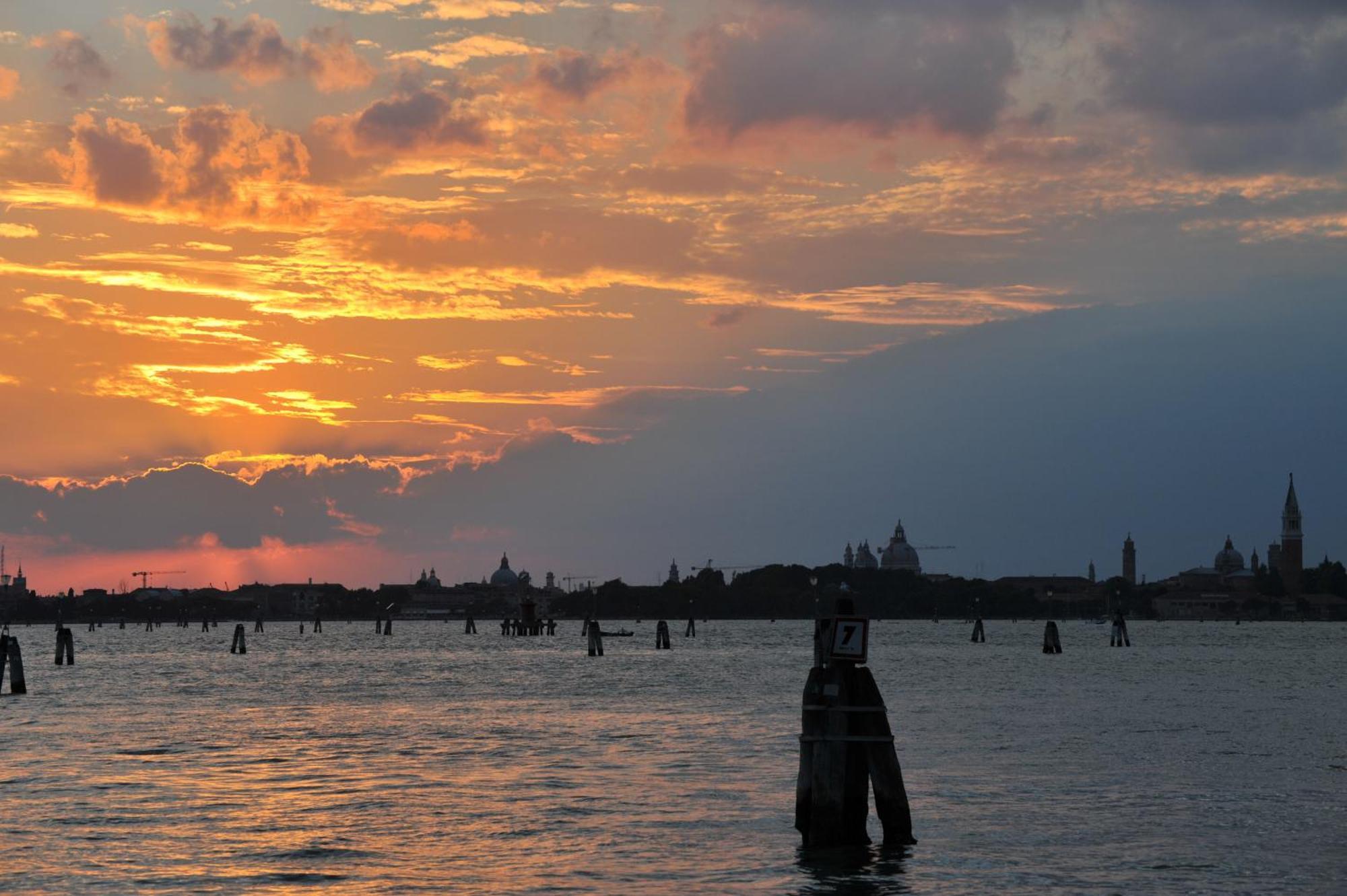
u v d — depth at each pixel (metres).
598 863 48.59
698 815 57.00
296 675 177.00
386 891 45.09
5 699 126.44
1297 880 46.06
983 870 47.19
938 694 128.12
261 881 46.47
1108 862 48.31
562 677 167.25
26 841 52.47
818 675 50.06
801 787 50.81
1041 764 71.12
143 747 80.94
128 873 47.47
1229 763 71.56
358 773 69.50
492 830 54.12
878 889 45.09
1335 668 192.00
